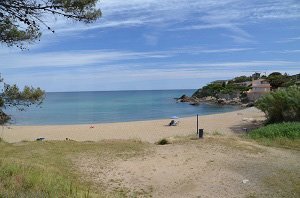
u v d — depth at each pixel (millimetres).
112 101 125375
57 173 12062
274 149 17250
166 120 47406
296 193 10984
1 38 8656
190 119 46375
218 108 81688
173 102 112750
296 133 20391
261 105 32938
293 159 15250
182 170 13586
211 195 11031
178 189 11641
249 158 15305
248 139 20109
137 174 13148
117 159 15164
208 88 122062
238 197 10789
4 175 9273
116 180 12477
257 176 12727
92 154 15984
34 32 8953
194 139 19359
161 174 13148
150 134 33312
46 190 8844
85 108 87312
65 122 52688
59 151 16453
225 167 13883
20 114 68438
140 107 89125
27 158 14688
